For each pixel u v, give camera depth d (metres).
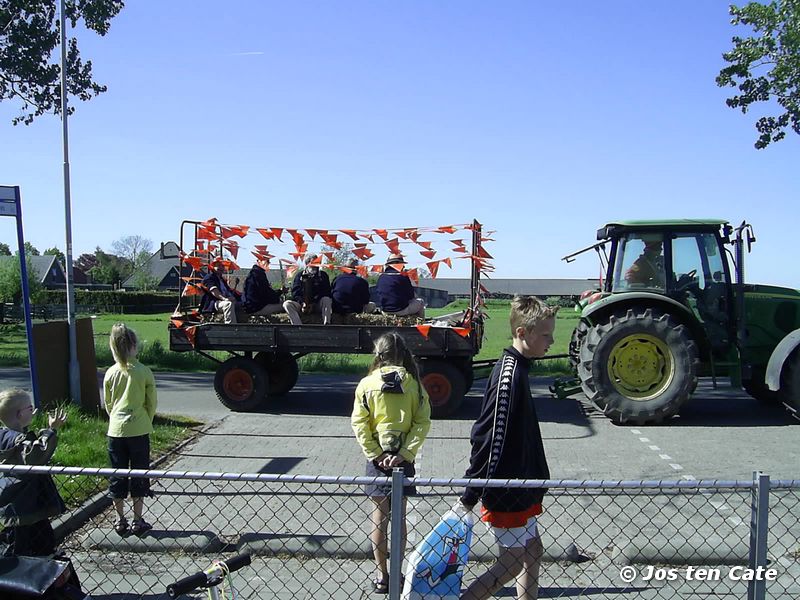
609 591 4.41
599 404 9.17
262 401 10.14
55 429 4.21
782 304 9.80
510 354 3.64
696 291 9.74
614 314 9.55
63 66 9.60
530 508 3.59
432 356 9.80
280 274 12.98
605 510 5.80
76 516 5.43
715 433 8.71
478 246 9.90
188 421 9.28
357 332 9.80
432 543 3.57
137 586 4.50
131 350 5.36
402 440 4.27
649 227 9.93
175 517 5.68
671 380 9.05
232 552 5.00
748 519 5.54
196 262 10.45
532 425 3.62
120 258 88.94
